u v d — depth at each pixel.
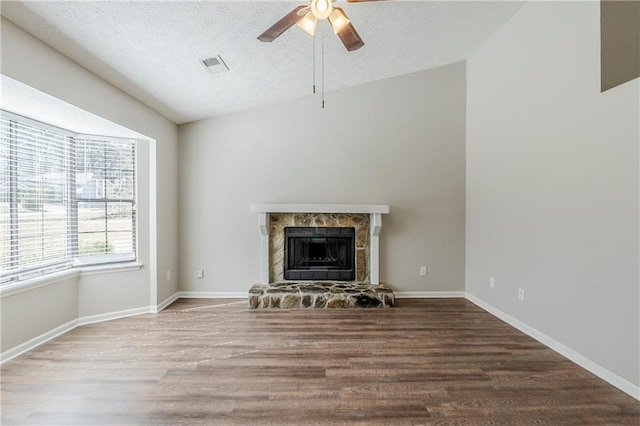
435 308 3.77
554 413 1.82
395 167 4.22
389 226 4.23
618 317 2.09
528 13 2.93
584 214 2.34
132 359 2.46
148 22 2.26
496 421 1.75
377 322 3.29
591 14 2.27
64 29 2.15
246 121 4.20
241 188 4.20
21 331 2.58
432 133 4.22
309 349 2.64
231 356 2.52
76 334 2.97
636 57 2.23
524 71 3.00
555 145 2.62
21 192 2.72
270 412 1.82
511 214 3.23
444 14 3.01
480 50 3.80
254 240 4.21
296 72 3.51
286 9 2.37
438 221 4.24
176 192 4.13
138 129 3.33
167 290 3.91
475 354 2.56
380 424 1.73
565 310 2.52
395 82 4.20
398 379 2.18
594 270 2.26
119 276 3.44
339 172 4.22
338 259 4.30
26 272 2.70
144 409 1.85
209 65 2.97
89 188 3.35
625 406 1.89
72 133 3.23
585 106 2.33
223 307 3.79
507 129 3.28
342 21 2.12
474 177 3.99
